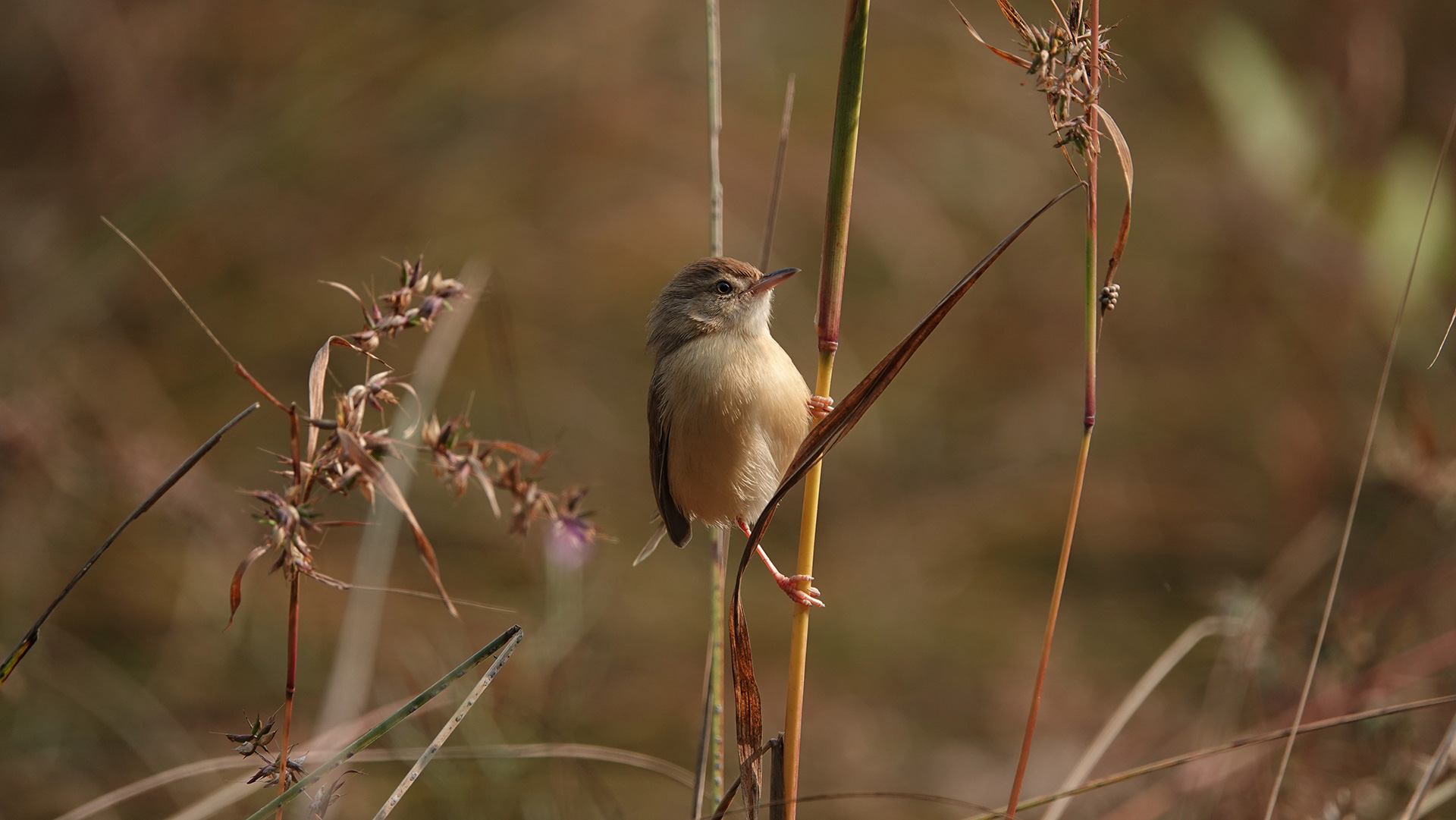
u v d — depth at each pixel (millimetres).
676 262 16094
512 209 16453
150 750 9148
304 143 15742
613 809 7625
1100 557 12477
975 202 16922
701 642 11258
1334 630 8164
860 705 10828
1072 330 16031
